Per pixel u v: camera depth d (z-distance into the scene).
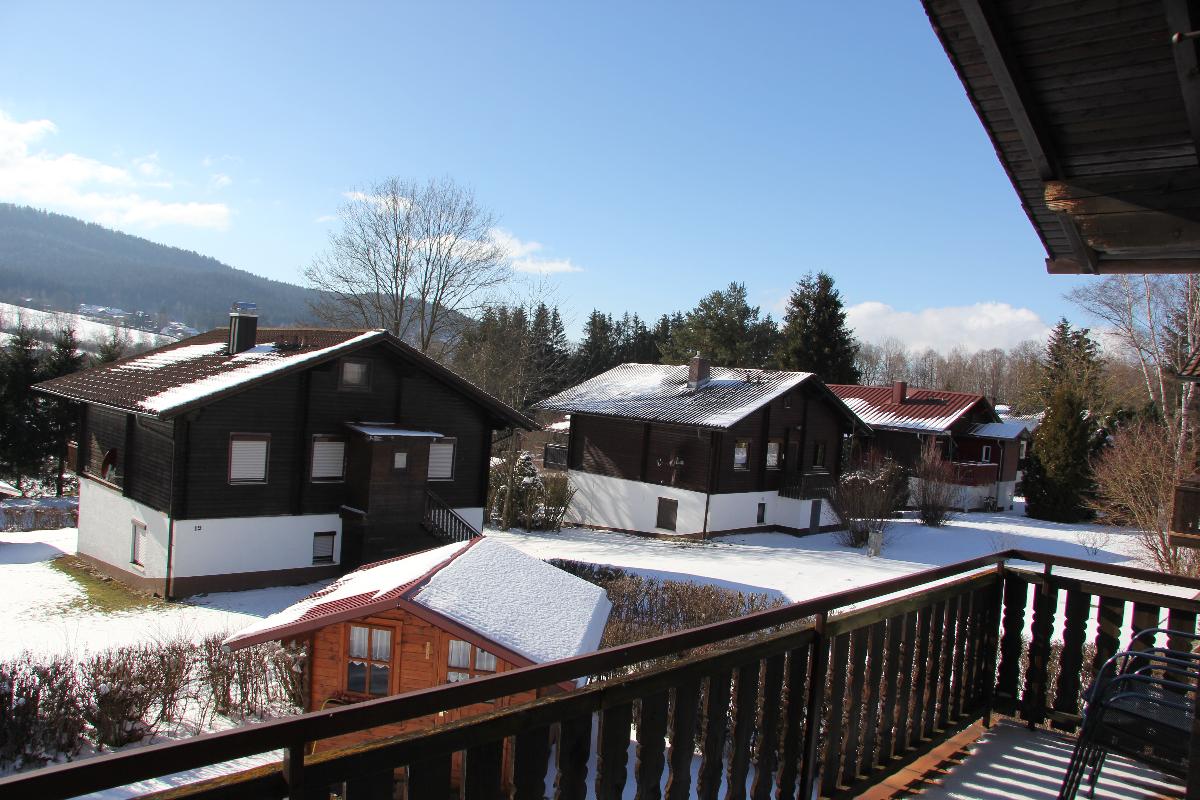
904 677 4.12
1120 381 41.78
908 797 3.97
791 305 55.00
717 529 30.81
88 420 24.33
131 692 11.56
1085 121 3.76
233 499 20.25
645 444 32.50
